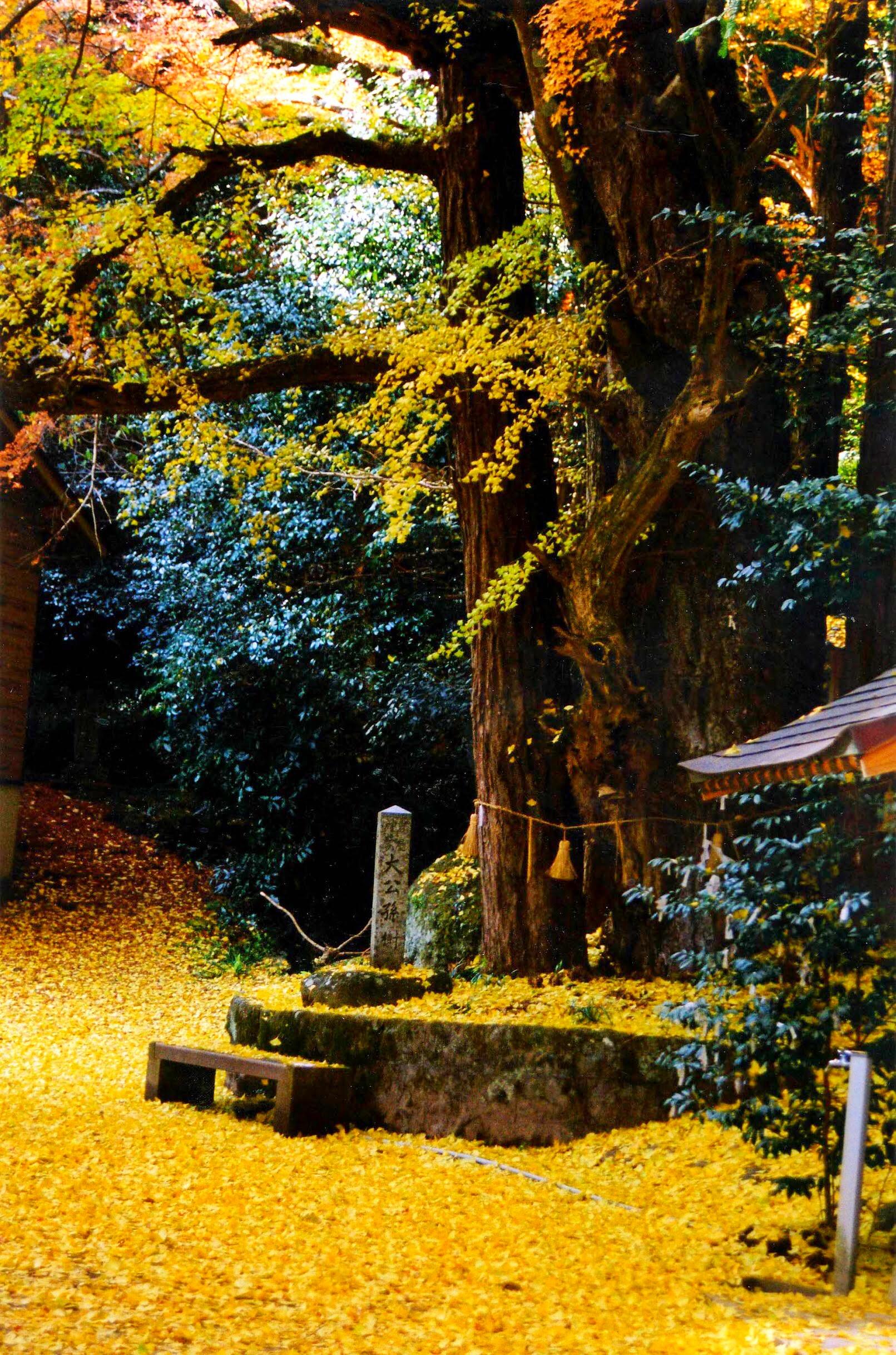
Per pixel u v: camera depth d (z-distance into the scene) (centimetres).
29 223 1202
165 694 1727
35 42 1164
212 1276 502
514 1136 789
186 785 1798
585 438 1103
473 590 1046
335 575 1521
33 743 2273
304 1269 515
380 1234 578
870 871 668
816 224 976
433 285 1015
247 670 1593
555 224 1139
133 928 1661
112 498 1939
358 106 1359
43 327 1093
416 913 1119
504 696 1023
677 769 919
